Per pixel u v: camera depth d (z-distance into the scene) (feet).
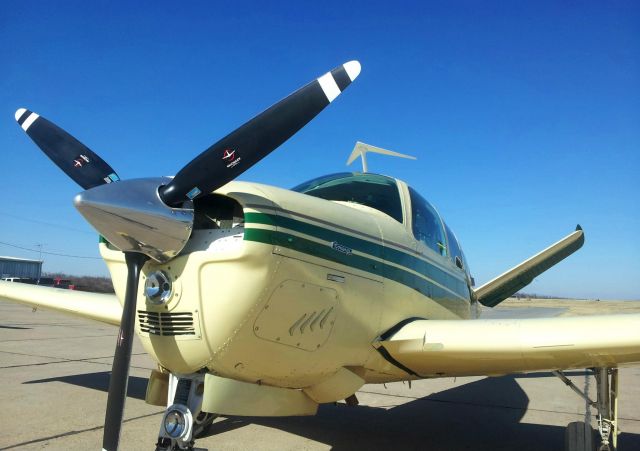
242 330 8.13
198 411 8.79
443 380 23.98
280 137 8.29
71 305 15.43
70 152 10.53
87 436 12.46
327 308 9.12
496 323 10.28
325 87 8.43
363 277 9.90
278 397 9.41
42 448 11.48
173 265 8.27
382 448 12.59
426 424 15.20
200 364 8.39
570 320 9.83
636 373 28.19
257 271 8.02
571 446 11.61
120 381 8.00
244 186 8.46
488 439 13.70
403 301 11.10
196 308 8.09
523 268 19.76
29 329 38.99
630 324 9.18
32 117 10.82
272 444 12.60
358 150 17.04
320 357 9.34
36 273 178.29
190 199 8.11
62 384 18.29
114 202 7.53
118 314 14.33
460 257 15.52
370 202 11.94
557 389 21.85
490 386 22.40
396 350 10.48
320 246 9.03
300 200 9.07
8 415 14.10
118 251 8.91
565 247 19.51
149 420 14.43
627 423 15.85
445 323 10.70
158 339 8.48
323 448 12.44
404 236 11.62
